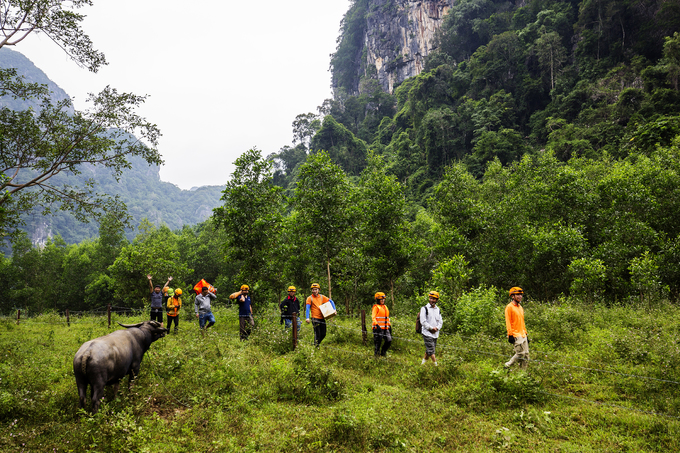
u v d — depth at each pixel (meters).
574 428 4.80
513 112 72.94
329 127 96.88
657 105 48.12
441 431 4.77
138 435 4.16
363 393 5.92
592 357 7.32
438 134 75.00
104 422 4.39
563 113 65.00
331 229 15.84
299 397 5.73
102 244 43.16
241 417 4.92
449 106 83.56
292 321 8.39
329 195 15.82
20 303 47.88
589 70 67.62
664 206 16.61
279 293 16.22
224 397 5.48
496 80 80.19
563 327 9.12
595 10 70.31
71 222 176.12
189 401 5.49
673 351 6.53
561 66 72.31
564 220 19.31
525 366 6.53
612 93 58.59
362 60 138.38
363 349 8.62
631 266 14.16
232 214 13.73
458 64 92.31
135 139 13.17
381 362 7.56
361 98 123.00
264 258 13.77
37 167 11.91
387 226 17.48
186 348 7.61
